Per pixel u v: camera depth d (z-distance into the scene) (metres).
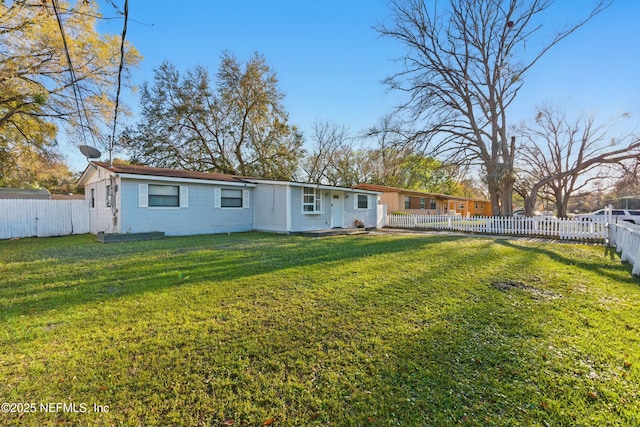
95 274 5.32
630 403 2.04
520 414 1.95
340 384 2.26
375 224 19.00
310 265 6.15
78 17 11.25
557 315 3.54
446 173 23.53
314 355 2.65
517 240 11.45
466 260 6.85
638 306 3.85
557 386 2.22
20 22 11.40
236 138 26.64
